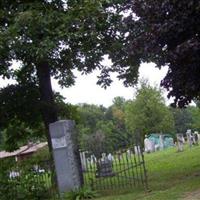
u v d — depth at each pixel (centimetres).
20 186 1697
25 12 1631
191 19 1229
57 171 1636
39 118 2045
